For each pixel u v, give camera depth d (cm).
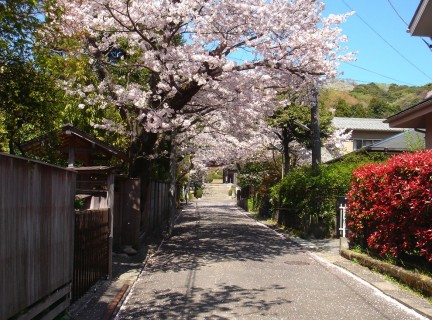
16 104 576
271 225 2280
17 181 436
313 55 1216
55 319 579
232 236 1781
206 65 1186
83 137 905
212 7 1112
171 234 1780
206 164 3412
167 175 2420
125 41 1326
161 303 728
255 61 1213
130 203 1273
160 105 1252
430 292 726
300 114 2264
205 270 1029
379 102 6369
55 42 666
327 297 760
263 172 3241
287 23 1191
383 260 991
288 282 888
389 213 907
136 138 1394
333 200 1648
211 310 678
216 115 1695
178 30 1206
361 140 3588
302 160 3012
